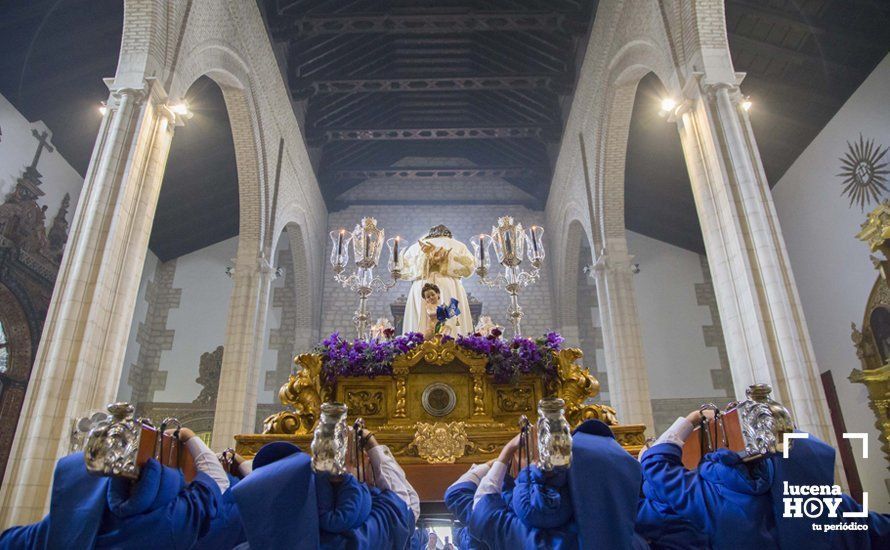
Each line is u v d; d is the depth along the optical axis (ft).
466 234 65.41
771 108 44.14
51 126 42.50
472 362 14.07
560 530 8.14
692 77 26.91
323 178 61.36
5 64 36.70
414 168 62.80
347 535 8.17
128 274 22.95
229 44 35.58
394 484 9.82
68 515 7.67
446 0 47.93
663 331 60.54
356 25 45.01
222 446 38.37
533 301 62.34
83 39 37.27
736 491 8.38
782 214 50.60
